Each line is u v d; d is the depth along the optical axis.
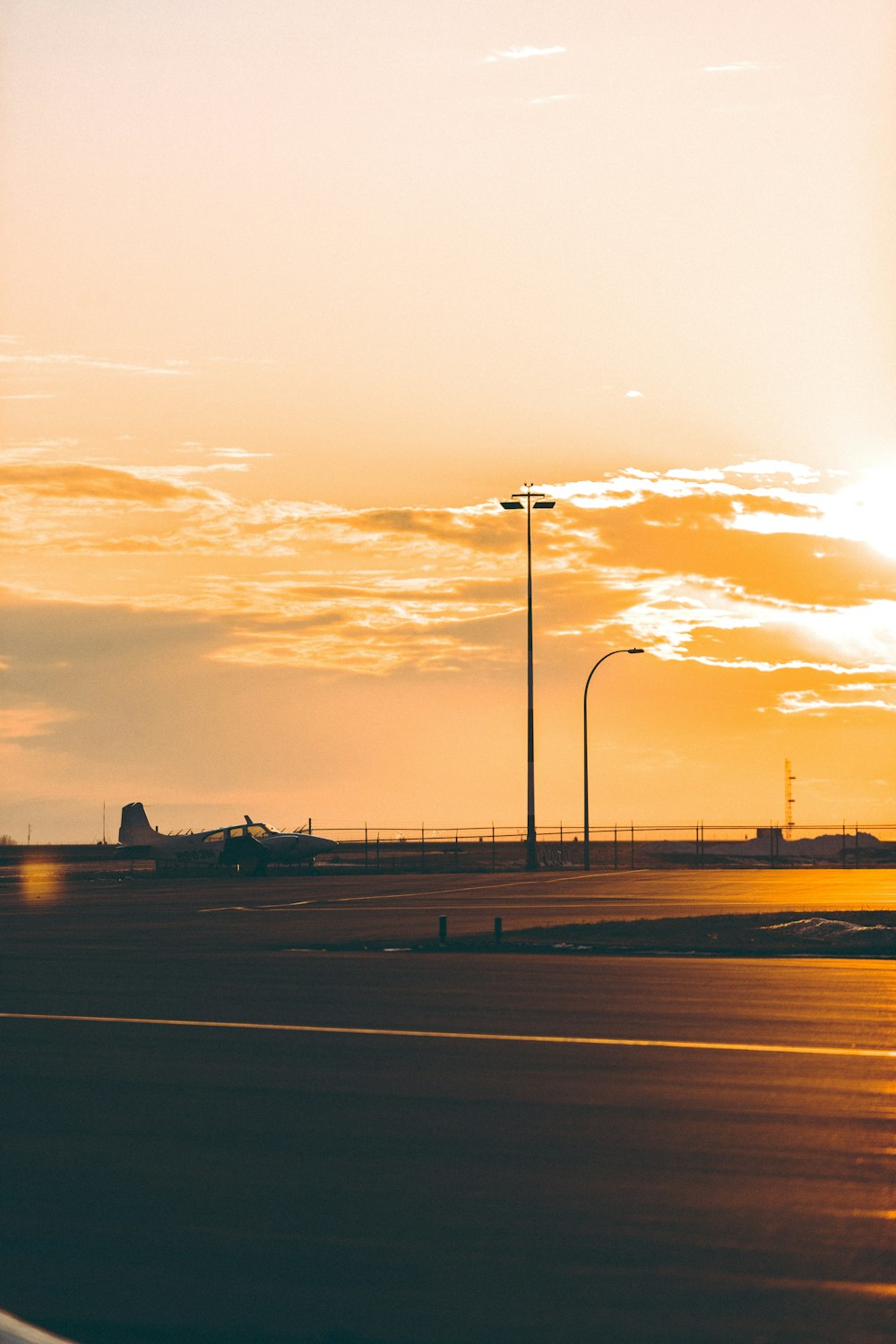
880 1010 16.61
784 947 24.27
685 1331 6.48
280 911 36.50
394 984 19.45
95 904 41.09
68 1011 16.77
